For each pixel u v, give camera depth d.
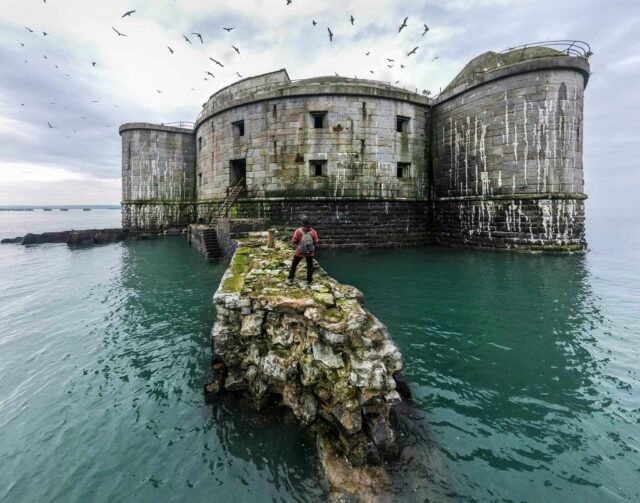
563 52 18.56
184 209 33.06
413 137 23.12
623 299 10.91
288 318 5.91
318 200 21.69
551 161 17.38
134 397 6.31
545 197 17.45
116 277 16.14
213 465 4.63
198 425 5.44
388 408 4.87
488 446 4.74
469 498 3.94
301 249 6.90
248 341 6.17
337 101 21.47
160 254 22.38
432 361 7.22
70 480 4.50
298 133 21.77
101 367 7.52
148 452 4.92
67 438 5.29
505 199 18.80
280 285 6.97
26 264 20.61
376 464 4.36
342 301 6.16
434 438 4.91
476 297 11.45
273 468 4.54
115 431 5.40
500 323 9.21
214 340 6.25
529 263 16.11
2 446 5.18
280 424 5.34
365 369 4.88
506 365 7.00
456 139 21.56
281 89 21.56
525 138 17.86
